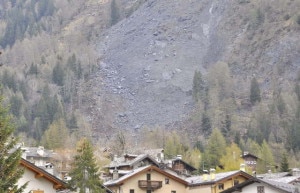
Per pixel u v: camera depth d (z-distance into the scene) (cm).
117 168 12450
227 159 19012
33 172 6025
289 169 16125
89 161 8262
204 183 10362
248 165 18650
